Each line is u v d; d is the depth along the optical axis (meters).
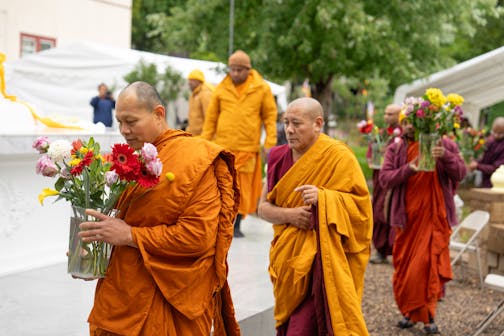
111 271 2.76
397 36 14.73
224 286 3.17
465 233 9.89
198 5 15.97
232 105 6.98
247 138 6.97
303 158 3.83
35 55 14.21
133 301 2.73
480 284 7.71
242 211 7.06
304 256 3.74
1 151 4.71
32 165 5.29
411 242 5.68
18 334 3.81
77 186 2.70
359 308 3.72
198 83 8.16
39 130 5.51
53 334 3.84
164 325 2.78
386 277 7.80
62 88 14.13
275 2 14.56
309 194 3.67
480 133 10.54
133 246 2.70
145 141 2.79
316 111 3.80
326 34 14.12
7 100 5.66
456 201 9.52
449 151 5.80
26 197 5.25
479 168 10.35
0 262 5.06
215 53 16.45
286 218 3.81
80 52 13.89
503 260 7.65
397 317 6.30
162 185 2.73
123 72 13.66
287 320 3.96
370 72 15.31
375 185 8.30
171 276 2.75
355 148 26.14
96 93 13.95
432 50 15.16
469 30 16.00
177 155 2.78
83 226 2.63
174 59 13.95
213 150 2.83
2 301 4.43
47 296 4.59
